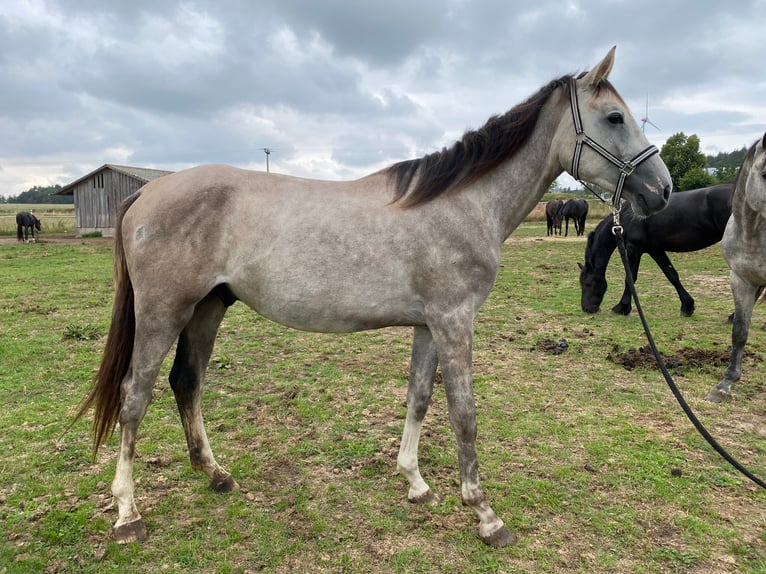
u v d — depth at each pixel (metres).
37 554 2.29
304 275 2.32
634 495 2.76
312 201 2.38
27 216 20.95
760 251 3.66
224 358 5.07
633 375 4.66
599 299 6.96
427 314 2.37
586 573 2.18
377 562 2.25
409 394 2.70
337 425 3.65
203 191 2.35
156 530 2.47
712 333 6.04
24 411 3.79
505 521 2.54
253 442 3.40
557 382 4.49
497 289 9.13
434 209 2.35
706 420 3.70
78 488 2.80
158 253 2.29
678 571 2.20
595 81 2.38
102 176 23.22
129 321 2.47
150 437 3.42
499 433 3.50
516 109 2.48
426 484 2.76
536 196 2.58
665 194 2.38
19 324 6.46
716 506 2.66
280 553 2.30
